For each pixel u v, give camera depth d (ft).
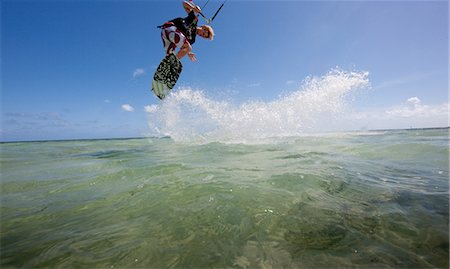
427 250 6.48
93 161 23.57
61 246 7.20
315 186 11.86
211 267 6.07
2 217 9.46
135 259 6.48
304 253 6.51
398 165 16.46
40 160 26.09
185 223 8.30
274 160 19.19
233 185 12.14
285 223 8.12
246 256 6.45
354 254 6.41
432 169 15.15
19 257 6.71
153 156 24.88
